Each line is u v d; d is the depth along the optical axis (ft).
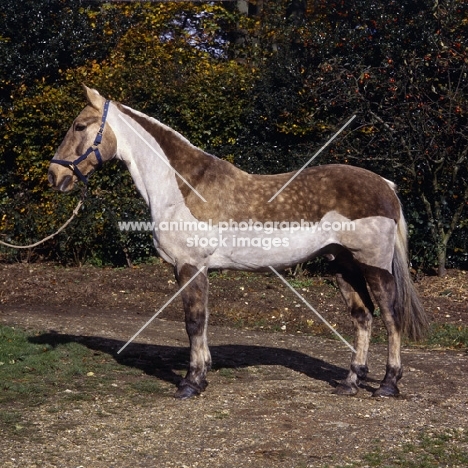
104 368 23.76
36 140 44.78
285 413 18.97
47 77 47.44
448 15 39.83
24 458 15.90
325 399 20.34
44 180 44.29
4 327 28.78
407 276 20.59
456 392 21.47
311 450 16.43
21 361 24.02
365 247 19.94
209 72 44.37
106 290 38.04
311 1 53.21
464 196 39.91
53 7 47.75
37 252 44.75
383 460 15.80
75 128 20.97
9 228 44.42
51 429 17.74
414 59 39.24
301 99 42.37
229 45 58.29
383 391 20.56
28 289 37.88
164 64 46.44
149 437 17.25
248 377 23.12
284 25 50.44
